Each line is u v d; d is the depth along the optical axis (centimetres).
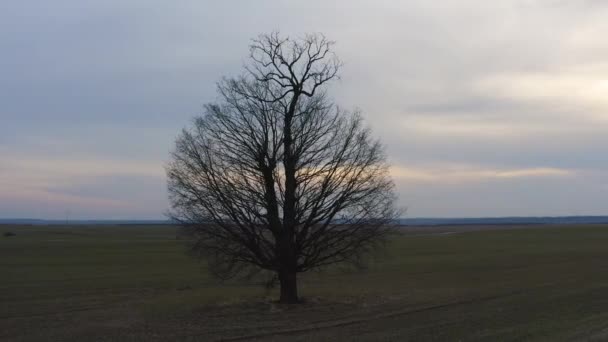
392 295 3216
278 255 2762
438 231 14712
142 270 5138
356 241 2772
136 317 2542
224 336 1953
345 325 2125
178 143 4478
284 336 1911
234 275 2844
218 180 2695
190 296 3372
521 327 1827
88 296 3456
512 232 12119
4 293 3606
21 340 2002
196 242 2744
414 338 1716
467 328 1875
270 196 2706
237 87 4362
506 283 3706
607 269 4494
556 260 5562
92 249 7781
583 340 1509
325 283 4059
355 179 2767
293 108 2714
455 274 4528
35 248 7962
